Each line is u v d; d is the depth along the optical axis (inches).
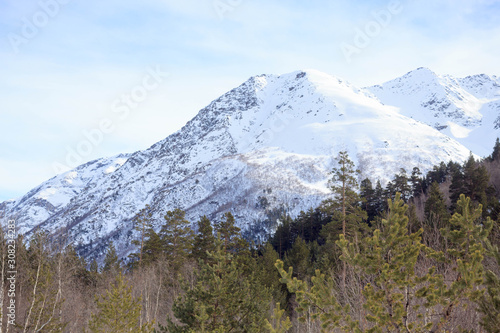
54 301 870.4
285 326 425.7
